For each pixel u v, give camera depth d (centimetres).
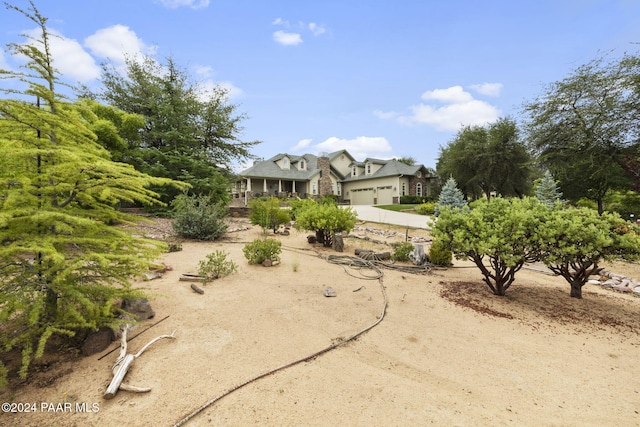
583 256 474
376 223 1592
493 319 425
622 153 1567
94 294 299
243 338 342
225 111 1769
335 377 274
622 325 411
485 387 267
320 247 934
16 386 244
